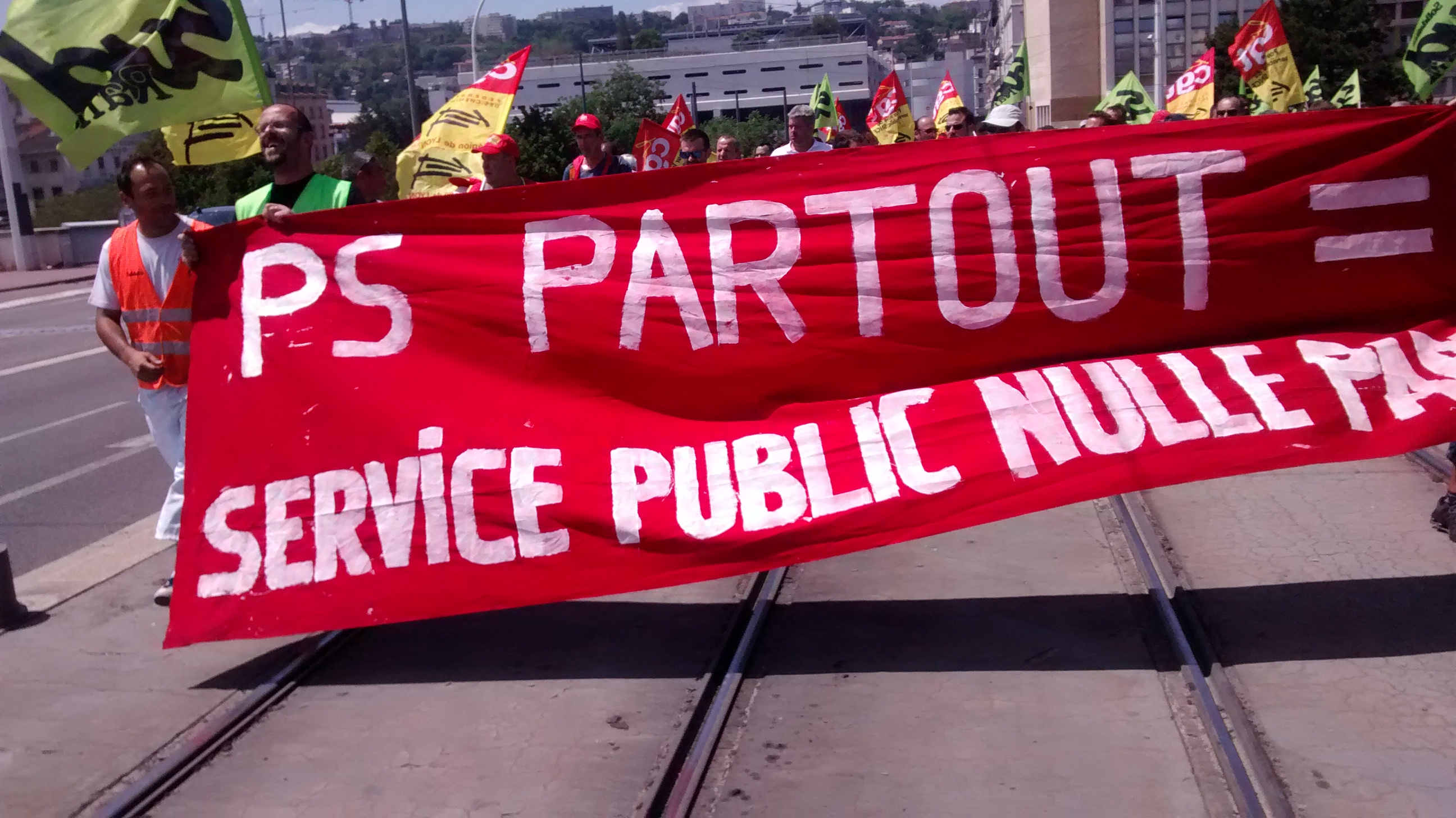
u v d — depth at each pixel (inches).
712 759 170.6
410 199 207.5
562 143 1105.4
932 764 166.4
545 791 162.4
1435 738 164.9
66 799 164.2
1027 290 208.8
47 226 1594.5
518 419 203.8
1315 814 148.9
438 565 198.7
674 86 4212.6
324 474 201.0
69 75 220.7
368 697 192.7
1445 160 205.8
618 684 193.2
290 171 228.8
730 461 203.2
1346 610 205.9
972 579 232.4
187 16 224.2
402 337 205.8
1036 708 180.2
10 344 721.0
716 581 236.7
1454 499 233.5
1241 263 208.2
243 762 173.6
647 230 209.0
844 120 694.5
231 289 206.1
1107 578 228.7
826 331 208.4
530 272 207.2
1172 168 207.5
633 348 206.8
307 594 197.9
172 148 251.8
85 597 239.3
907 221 208.2
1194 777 159.8
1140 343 209.5
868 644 205.8
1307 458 198.2
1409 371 203.2
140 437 420.8
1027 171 208.7
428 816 157.8
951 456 201.8
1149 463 199.2
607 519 199.0
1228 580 222.4
